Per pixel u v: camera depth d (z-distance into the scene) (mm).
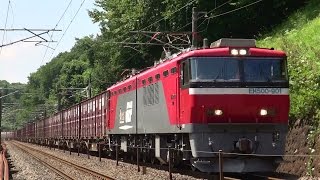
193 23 26500
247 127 15570
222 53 15789
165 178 17359
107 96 29703
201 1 37594
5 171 18656
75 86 108500
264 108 15648
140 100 21828
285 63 16109
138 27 44406
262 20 36750
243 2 34812
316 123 17562
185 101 15906
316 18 27047
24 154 43781
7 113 166125
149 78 20406
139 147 21578
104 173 20641
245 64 15820
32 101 159000
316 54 20516
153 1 43094
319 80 18812
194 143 15484
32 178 20969
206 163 15453
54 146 58969
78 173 21953
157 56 47000
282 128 15789
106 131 29828
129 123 23812
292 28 29156
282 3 34094
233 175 17266
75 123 44344
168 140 18875
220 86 15547
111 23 49750
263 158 15656
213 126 15398
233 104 15500
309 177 15398
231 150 15461
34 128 87625
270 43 28578
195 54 15734
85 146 40469
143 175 18875
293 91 19641
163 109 18359
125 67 50438
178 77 16594
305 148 17297
